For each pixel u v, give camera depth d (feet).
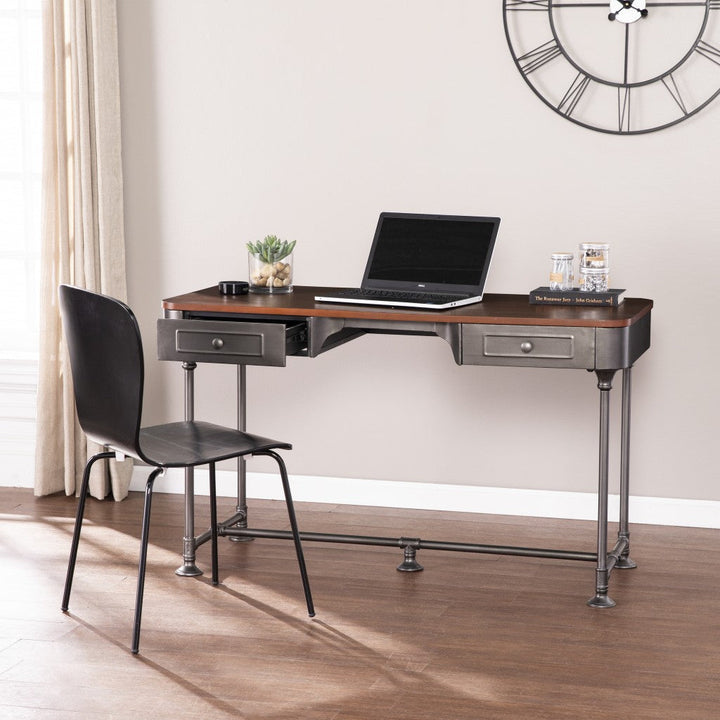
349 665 9.31
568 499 13.32
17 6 14.53
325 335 10.84
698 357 12.82
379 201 13.43
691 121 12.52
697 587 11.07
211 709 8.55
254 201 13.79
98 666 9.29
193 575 11.38
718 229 12.59
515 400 13.35
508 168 13.04
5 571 11.50
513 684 8.96
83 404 10.10
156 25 13.74
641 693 8.79
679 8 12.38
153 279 14.17
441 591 10.99
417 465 13.73
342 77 13.34
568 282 11.49
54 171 13.80
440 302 10.89
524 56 12.82
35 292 14.89
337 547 12.28
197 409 14.26
